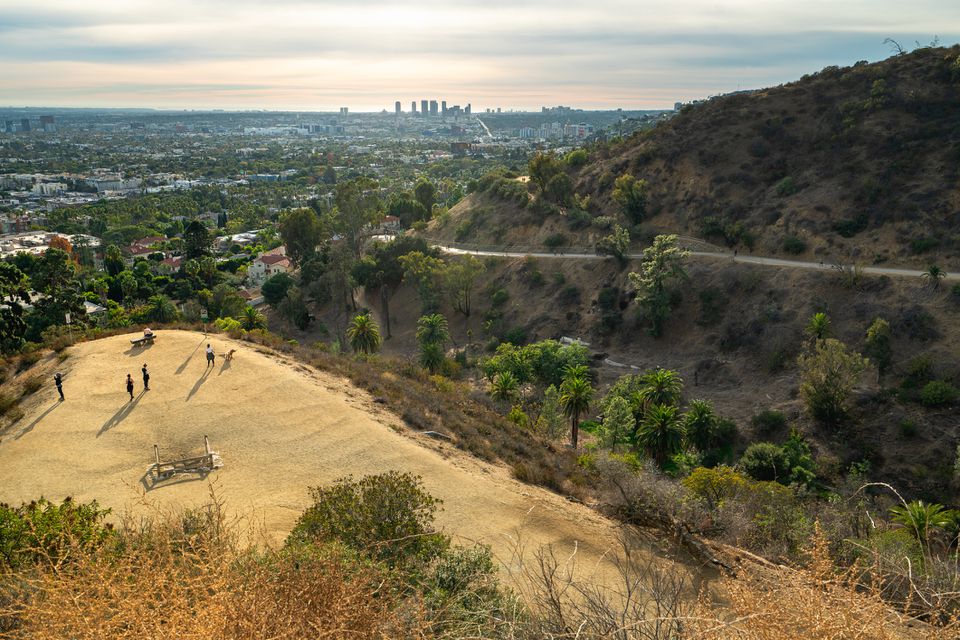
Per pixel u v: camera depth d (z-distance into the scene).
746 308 54.91
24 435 21.81
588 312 64.44
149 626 4.69
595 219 75.00
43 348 32.25
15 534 9.98
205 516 10.16
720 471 21.12
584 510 18.66
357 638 5.21
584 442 43.41
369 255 82.50
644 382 47.75
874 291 49.28
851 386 41.47
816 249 57.44
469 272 68.94
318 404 25.42
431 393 31.64
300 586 5.51
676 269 57.81
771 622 3.98
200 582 5.37
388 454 21.55
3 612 5.57
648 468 26.64
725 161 72.25
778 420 43.12
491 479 20.66
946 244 51.06
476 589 8.67
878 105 67.62
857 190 59.91
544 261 72.38
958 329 43.69
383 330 72.06
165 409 24.11
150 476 19.19
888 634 3.93
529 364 53.47
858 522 14.36
